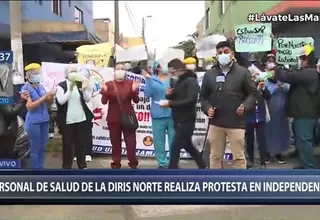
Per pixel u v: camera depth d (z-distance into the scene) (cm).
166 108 640
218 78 580
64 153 619
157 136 650
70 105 632
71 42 941
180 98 616
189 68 629
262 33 616
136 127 650
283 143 624
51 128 630
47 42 823
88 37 973
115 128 641
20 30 977
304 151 590
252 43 620
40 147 595
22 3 1407
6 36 609
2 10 629
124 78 668
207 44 715
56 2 1820
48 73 681
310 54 593
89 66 707
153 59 737
